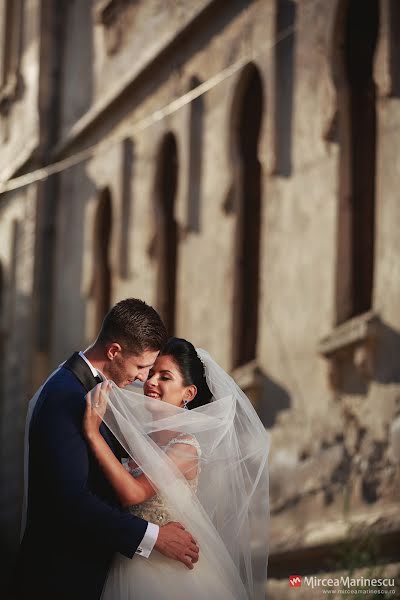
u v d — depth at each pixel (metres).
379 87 10.16
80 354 5.55
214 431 5.60
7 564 16.11
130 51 17.27
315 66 11.52
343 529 9.70
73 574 5.22
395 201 9.88
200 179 14.09
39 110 20.41
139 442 5.38
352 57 11.24
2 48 22.58
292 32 12.10
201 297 13.69
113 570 5.33
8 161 21.95
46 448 5.24
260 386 11.80
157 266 15.36
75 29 19.94
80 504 5.16
